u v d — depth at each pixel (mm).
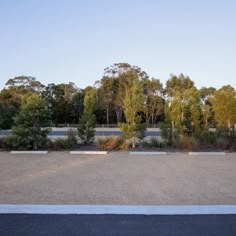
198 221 4598
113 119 51781
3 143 13383
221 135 14711
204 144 14305
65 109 52031
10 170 8875
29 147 13156
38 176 8016
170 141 14141
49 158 11203
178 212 5012
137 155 12117
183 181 7449
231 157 11742
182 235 4055
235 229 4277
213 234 4094
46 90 51938
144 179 7668
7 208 5188
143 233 4125
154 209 5156
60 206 5305
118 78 47156
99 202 5594
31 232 4152
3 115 23266
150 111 46750
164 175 8195
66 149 13438
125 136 13859
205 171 8820
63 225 4418
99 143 13812
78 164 9945
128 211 5047
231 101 15398
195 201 5691
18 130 12906
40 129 13344
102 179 7652
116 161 10594
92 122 14734
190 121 15000
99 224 4461
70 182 7297
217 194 6215
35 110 13242
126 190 6512
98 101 47656
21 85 54312
